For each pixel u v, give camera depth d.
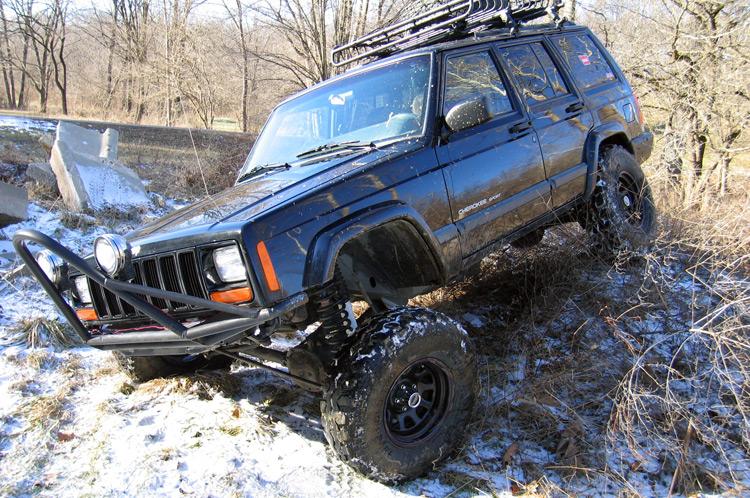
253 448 2.99
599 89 5.02
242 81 17.84
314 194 2.73
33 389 3.53
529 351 3.79
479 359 3.81
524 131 3.98
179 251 2.62
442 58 3.64
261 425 3.17
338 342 2.77
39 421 3.12
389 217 2.90
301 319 2.89
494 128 3.76
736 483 2.69
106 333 2.93
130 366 3.60
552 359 3.71
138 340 2.69
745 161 9.51
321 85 4.21
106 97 31.16
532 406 3.26
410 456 2.72
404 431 2.79
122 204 7.43
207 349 2.63
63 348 4.14
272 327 2.64
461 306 4.48
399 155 3.15
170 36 19.09
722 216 4.86
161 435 3.07
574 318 3.99
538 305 4.18
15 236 2.36
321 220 2.70
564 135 4.35
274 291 2.47
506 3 4.33
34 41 35.97
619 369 3.48
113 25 28.94
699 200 6.61
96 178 7.42
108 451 2.90
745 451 2.96
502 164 3.71
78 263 2.30
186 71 18.58
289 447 3.02
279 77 15.84
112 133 8.88
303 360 2.84
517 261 4.59
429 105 3.43
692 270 4.30
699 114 8.47
